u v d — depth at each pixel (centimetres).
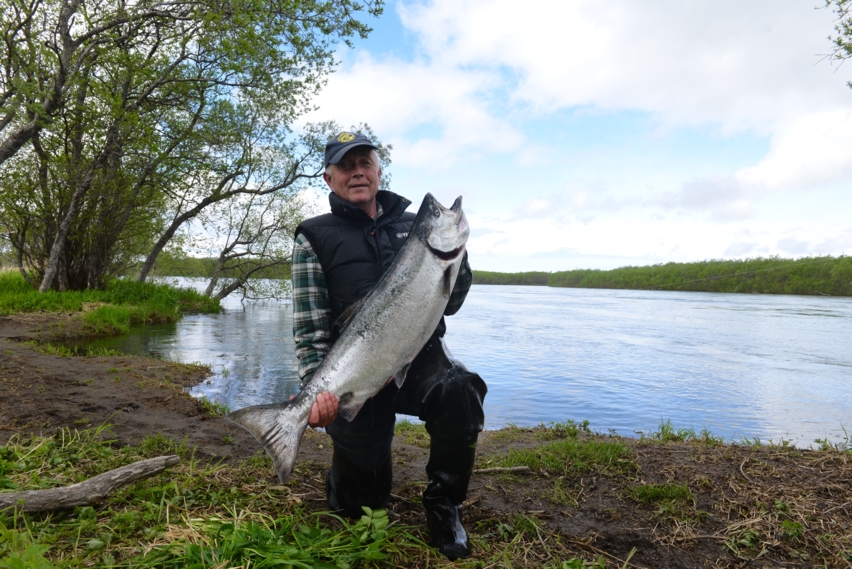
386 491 306
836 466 398
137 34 1609
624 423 721
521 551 277
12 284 1925
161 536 251
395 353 262
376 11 1566
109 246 2025
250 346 1315
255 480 352
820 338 1731
